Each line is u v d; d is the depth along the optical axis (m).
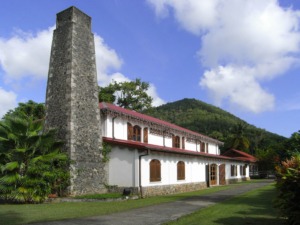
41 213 13.30
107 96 47.81
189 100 136.38
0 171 17.52
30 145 18.14
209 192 24.94
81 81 21.17
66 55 21.05
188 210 14.48
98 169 21.22
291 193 9.67
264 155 54.41
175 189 25.42
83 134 20.52
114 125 24.47
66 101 20.28
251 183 37.81
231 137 68.69
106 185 21.66
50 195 18.14
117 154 22.12
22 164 17.56
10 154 17.69
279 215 10.42
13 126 18.25
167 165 24.77
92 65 22.30
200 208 15.18
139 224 10.97
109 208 14.97
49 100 21.11
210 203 17.27
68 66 20.77
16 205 16.16
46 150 18.67
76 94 20.59
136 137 27.09
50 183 17.92
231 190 26.58
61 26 21.92
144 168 21.70
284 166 10.29
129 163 21.55
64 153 19.41
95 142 21.31
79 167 19.78
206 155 31.20
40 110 33.16
